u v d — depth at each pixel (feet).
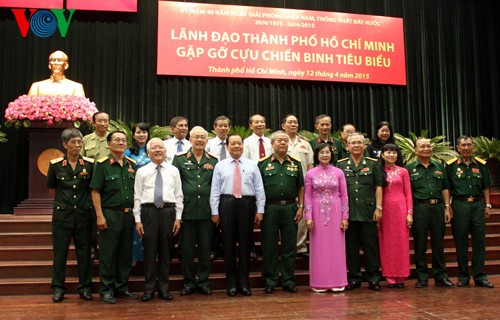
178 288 14.19
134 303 12.37
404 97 28.55
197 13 25.54
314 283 13.80
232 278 13.32
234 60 25.73
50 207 18.97
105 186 12.81
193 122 25.49
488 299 12.55
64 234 12.94
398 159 14.80
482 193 14.90
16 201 23.61
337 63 27.07
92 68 24.91
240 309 11.61
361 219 14.05
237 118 25.98
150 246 12.82
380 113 28.07
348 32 27.40
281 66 26.27
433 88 29.01
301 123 26.86
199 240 13.56
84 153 15.49
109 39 25.23
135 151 14.88
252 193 13.58
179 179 13.33
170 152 15.56
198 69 25.32
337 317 10.80
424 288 14.10
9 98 23.99
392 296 13.01
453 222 14.73
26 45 24.43
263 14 26.30
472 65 29.86
